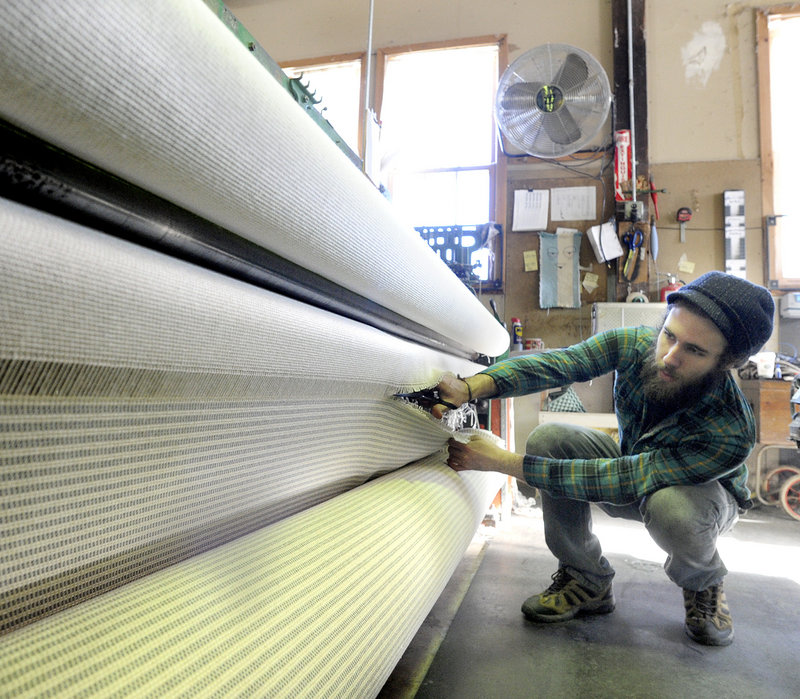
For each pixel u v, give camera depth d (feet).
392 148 13.16
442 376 3.27
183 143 1.04
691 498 3.39
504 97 9.46
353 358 1.97
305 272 1.94
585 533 3.85
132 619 1.15
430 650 3.37
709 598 3.62
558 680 3.04
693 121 11.64
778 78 11.60
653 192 11.33
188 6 1.01
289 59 13.97
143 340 1.07
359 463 2.53
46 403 1.02
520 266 12.10
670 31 11.93
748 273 11.10
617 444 4.41
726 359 3.03
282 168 1.33
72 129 0.90
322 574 1.67
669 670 3.19
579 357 3.84
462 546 3.02
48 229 0.87
